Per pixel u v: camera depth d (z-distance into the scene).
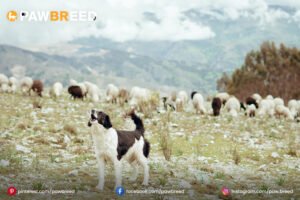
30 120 18.41
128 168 12.20
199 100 25.72
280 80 47.84
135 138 9.98
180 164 13.17
